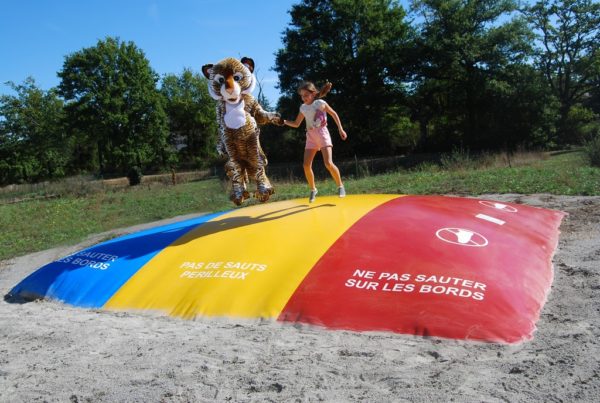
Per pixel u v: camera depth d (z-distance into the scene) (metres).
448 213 7.45
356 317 5.09
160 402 3.60
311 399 3.52
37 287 7.78
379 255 6.05
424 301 5.12
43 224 19.42
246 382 3.86
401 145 55.19
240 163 7.70
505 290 5.29
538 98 43.97
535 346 4.30
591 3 50.53
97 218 19.69
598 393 3.32
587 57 51.41
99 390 3.86
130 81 58.84
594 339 4.25
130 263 7.38
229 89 7.32
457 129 49.22
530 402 3.27
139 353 4.64
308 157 8.15
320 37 47.22
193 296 6.06
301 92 7.82
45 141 66.25
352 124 46.38
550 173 15.49
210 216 9.41
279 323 5.30
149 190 28.25
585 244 7.45
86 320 6.00
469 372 3.80
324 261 6.13
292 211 8.22
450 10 44.69
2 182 64.75
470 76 45.03
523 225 7.66
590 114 50.19
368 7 46.72
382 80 47.66
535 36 45.47
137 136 59.28
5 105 65.31
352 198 8.79
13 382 4.18
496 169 18.80
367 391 3.58
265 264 6.34
